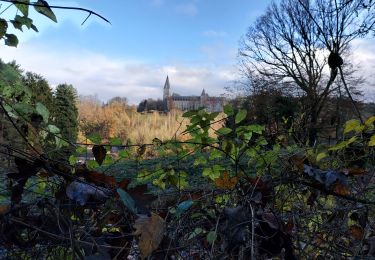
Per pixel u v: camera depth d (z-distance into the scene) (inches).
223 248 42.3
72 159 49.2
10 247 40.6
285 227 45.9
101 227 41.8
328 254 50.6
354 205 50.5
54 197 43.3
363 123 47.3
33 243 41.1
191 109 54.5
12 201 41.8
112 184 44.9
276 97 621.9
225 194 49.5
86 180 44.6
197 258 43.7
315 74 674.2
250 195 47.3
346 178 45.5
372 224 53.2
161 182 56.0
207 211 47.3
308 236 49.4
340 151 55.6
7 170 43.9
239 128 55.7
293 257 45.5
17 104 46.9
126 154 55.2
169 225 44.4
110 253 41.7
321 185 48.4
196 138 55.1
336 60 49.7
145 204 45.9
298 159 48.9
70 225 38.8
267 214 44.6
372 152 53.6
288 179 49.2
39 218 41.8
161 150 57.2
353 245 49.9
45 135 48.8
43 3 39.6
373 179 52.7
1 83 46.9
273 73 810.8
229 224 41.5
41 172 46.0
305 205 52.8
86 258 36.8
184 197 51.3
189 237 44.6
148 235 36.3
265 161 52.3
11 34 45.4
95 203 41.3
